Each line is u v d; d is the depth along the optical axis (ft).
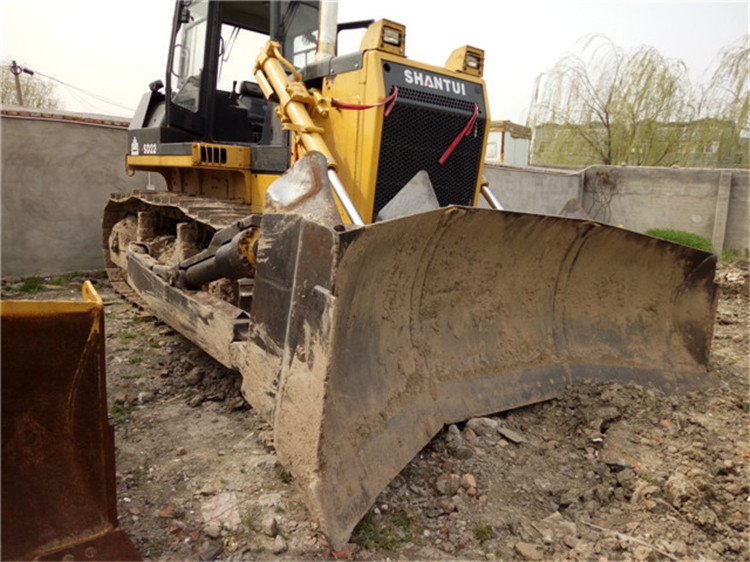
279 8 13.91
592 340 12.58
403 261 8.90
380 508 8.30
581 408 11.21
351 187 11.32
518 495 8.86
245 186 15.14
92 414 6.23
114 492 6.39
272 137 14.19
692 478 9.02
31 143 23.77
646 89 52.60
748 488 8.86
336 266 7.42
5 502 5.67
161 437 10.51
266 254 9.10
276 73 12.08
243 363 10.12
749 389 13.26
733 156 51.29
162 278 14.33
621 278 12.67
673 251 12.60
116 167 26.14
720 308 23.67
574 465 9.74
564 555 7.55
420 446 9.27
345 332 8.10
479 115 12.48
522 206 39.50
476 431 10.16
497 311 11.24
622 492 8.92
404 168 11.51
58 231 24.88
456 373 10.46
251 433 10.69
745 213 40.14
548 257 11.36
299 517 8.11
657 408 11.39
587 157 56.29
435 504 8.48
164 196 17.12
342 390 8.01
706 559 7.50
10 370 5.68
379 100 10.75
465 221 9.05
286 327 8.45
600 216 46.19
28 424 5.85
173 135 17.34
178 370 13.75
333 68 11.85
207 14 16.17
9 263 23.75
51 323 5.85
